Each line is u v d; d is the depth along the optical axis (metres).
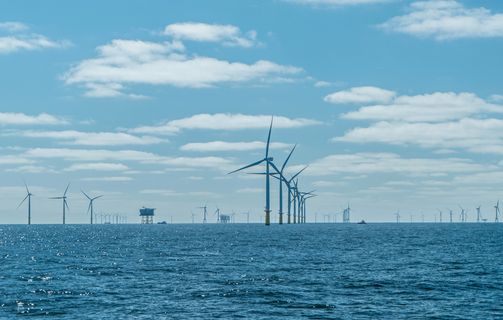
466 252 160.75
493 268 115.12
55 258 149.25
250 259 139.12
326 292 82.62
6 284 93.31
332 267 117.75
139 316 66.00
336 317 65.44
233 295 80.00
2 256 157.62
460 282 92.94
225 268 116.75
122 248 193.25
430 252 161.25
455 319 64.44
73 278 101.12
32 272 111.94
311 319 64.44
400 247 185.25
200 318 64.94
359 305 72.44
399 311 68.69
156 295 80.25
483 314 67.06
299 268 115.94
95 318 65.19
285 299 76.75
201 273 107.38
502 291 83.44
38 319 65.06
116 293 82.38
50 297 79.25
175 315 66.50
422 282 92.94
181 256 151.00
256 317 65.44
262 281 94.75
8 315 67.31
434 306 71.75
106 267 121.19
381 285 89.50
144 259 142.25
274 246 193.88
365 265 121.75
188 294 81.00
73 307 71.69
